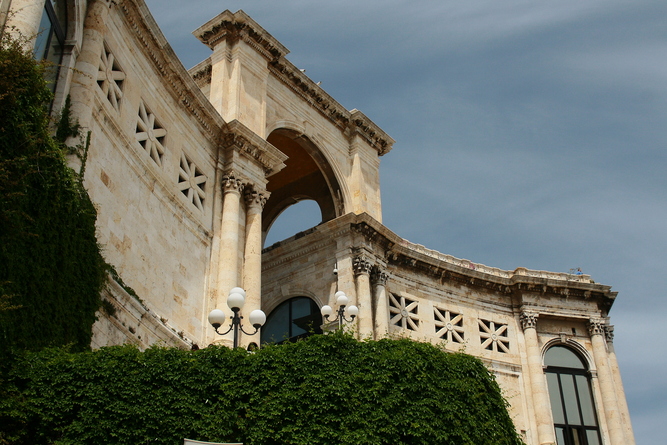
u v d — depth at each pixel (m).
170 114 27.88
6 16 18.06
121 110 24.23
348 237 38.03
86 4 23.17
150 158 25.67
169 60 27.31
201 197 29.20
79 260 19.20
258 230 30.59
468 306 44.03
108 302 21.16
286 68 37.56
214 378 17.83
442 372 19.69
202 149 29.88
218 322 20.03
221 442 16.91
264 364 18.28
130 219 23.72
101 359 17.14
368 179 41.56
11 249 16.39
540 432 41.19
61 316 18.11
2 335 15.84
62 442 15.75
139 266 23.88
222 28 34.84
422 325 41.41
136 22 25.62
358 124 41.88
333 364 18.55
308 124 39.06
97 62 22.62
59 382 16.38
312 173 42.38
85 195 19.94
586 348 45.03
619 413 43.16
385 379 18.56
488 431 19.58
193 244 27.77
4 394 15.68
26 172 17.03
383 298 38.19
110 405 16.53
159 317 24.42
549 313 44.91
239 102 33.41
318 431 17.42
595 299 46.09
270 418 17.38
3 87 16.48
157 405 16.95
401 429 18.02
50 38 21.31
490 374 21.00
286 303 39.78
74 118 21.05
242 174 30.81
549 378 43.94
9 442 15.48
